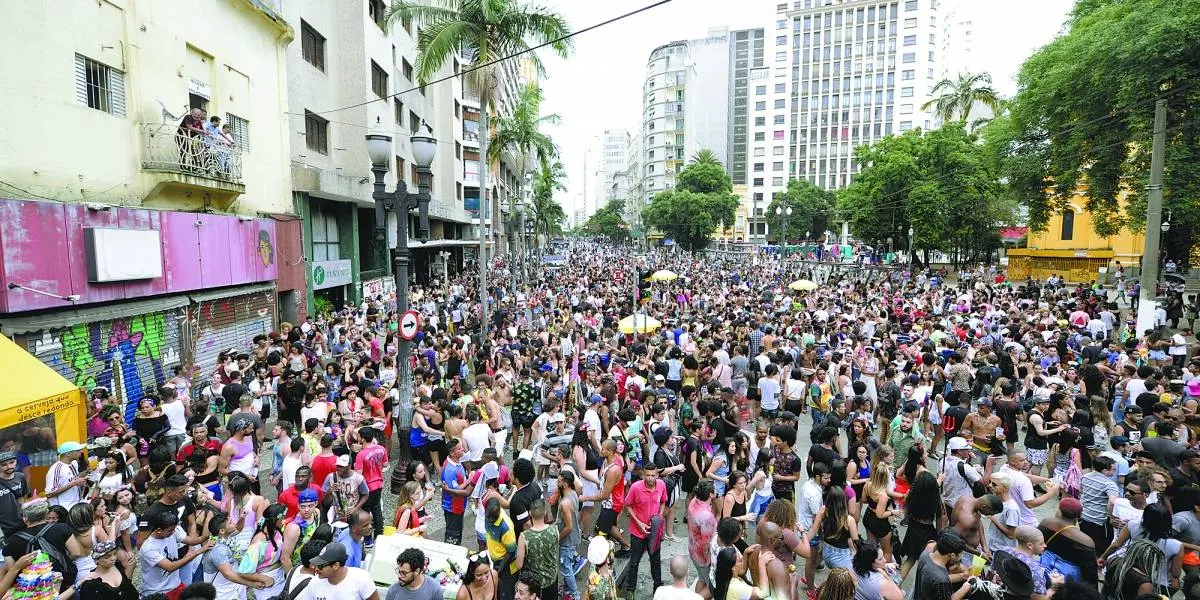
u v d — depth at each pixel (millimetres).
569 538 6562
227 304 15852
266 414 11422
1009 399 10180
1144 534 6176
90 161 11539
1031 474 8977
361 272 28438
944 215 40250
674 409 10891
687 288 33094
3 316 9680
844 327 18234
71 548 5699
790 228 82000
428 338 15078
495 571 6094
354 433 8414
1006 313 19750
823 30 103250
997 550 5996
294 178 19969
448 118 42812
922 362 12703
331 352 16312
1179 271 33906
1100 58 19328
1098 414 9898
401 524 6812
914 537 6645
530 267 53875
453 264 50562
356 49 24984
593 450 8547
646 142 130750
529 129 34844
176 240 13562
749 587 5352
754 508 7441
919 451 7613
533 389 11195
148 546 5672
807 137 105500
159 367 13094
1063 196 24234
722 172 78000
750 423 12805
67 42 11039
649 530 6906
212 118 14797
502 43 21344
